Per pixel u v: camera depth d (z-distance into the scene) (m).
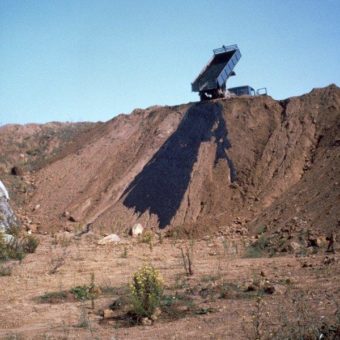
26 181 40.22
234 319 9.35
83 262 19.66
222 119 35.00
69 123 54.69
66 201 35.94
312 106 33.47
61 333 9.53
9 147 47.50
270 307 9.93
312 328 7.81
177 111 39.28
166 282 14.02
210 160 32.75
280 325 8.36
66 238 27.81
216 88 37.16
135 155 37.34
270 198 28.52
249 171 30.95
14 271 17.83
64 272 17.36
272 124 33.69
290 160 30.30
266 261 17.48
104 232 30.48
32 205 36.91
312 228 22.56
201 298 11.55
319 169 28.23
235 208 28.91
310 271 14.09
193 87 37.94
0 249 21.58
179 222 29.66
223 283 13.02
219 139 33.81
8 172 41.91
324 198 24.83
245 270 15.60
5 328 10.36
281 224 24.67
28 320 10.85
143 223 30.66
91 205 34.50
